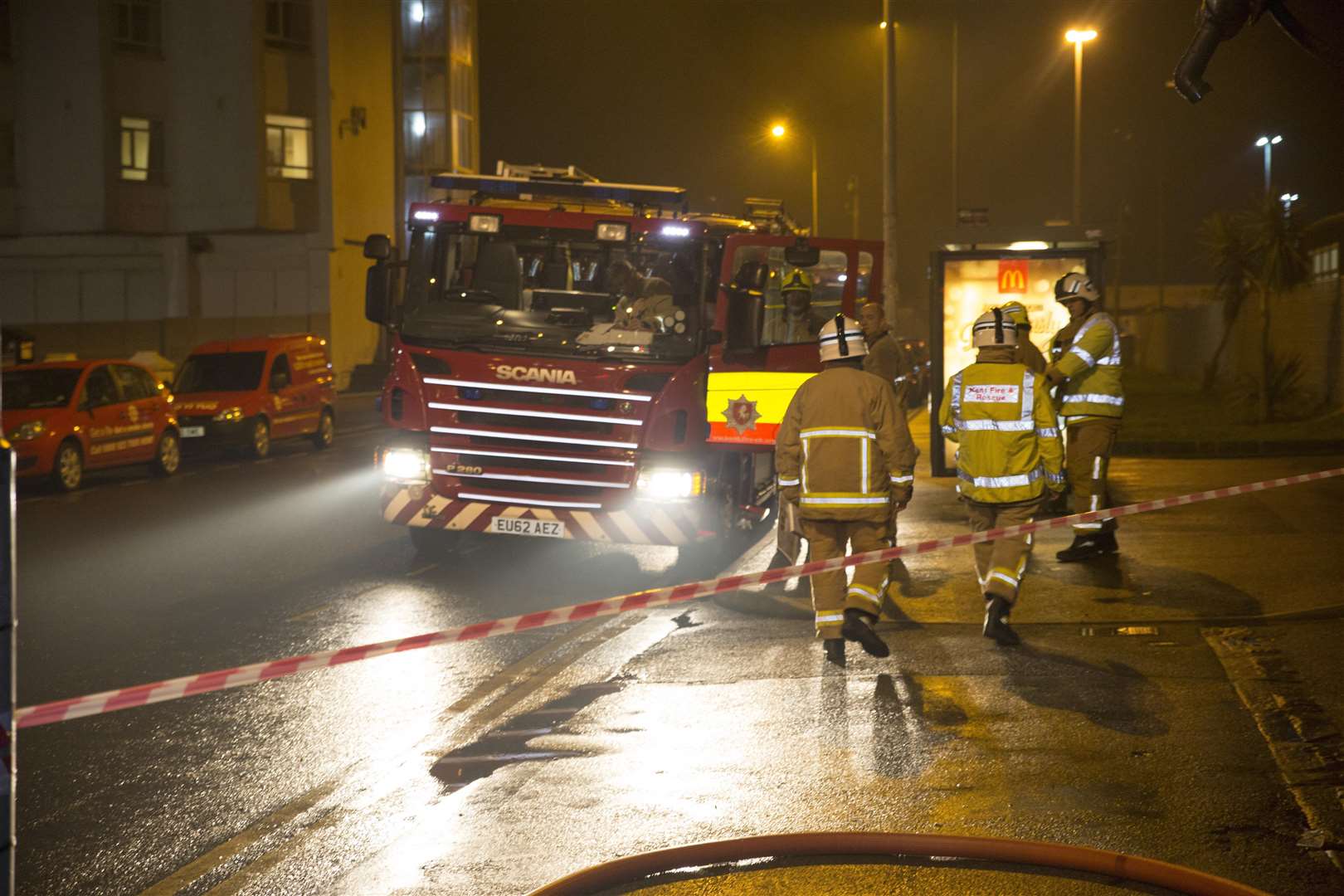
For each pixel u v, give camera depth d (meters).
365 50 46.66
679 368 10.55
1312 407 23.50
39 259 43.94
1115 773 5.41
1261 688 6.50
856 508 7.27
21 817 5.24
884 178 24.20
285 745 6.16
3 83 43.00
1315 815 4.89
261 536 13.01
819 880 4.39
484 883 4.48
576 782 5.48
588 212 10.95
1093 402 10.13
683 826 4.95
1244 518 12.07
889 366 10.32
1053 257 15.36
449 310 10.91
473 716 6.55
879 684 6.89
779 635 8.14
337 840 4.91
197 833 5.04
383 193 48.16
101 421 17.53
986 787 5.29
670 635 8.28
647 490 10.55
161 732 6.40
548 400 10.63
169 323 40.06
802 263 10.68
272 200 43.06
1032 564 10.13
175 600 9.75
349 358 46.03
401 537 12.94
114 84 42.53
